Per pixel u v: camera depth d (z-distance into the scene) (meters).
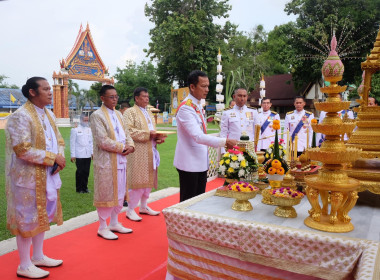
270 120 7.62
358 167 2.28
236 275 1.76
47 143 2.83
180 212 1.92
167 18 30.25
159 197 5.47
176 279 2.04
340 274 1.45
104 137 3.53
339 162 1.64
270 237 1.61
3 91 43.66
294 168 2.63
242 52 36.16
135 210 4.75
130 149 3.70
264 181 2.60
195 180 3.23
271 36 29.02
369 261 1.23
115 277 2.69
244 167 2.50
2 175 7.82
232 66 31.83
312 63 18.64
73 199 5.64
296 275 1.59
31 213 2.67
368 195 2.20
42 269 2.80
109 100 3.71
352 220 1.86
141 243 3.44
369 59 2.43
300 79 21.59
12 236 3.86
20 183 2.64
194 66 31.02
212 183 6.55
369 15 15.16
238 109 5.90
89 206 5.19
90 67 36.41
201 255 1.88
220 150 7.23
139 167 4.25
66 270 2.81
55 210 2.92
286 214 1.90
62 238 3.57
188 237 1.90
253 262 1.68
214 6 32.59
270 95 31.67
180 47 29.95
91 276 2.71
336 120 1.66
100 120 3.58
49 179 2.82
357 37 15.52
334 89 1.66
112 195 3.54
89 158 6.16
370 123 2.35
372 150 2.30
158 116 40.53
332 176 1.66
